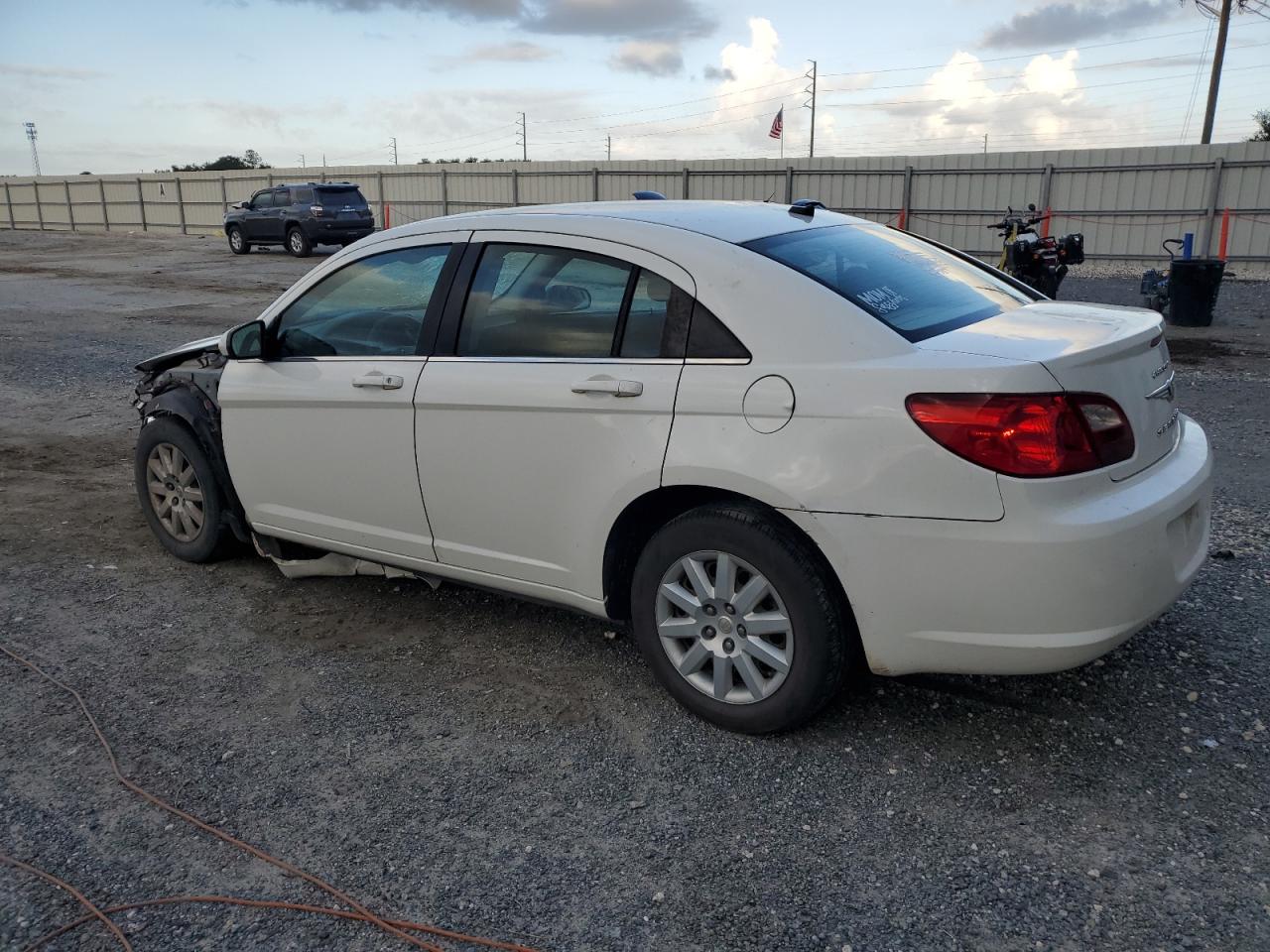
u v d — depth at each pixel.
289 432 4.27
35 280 21.11
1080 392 2.84
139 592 4.68
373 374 3.92
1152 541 2.88
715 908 2.56
